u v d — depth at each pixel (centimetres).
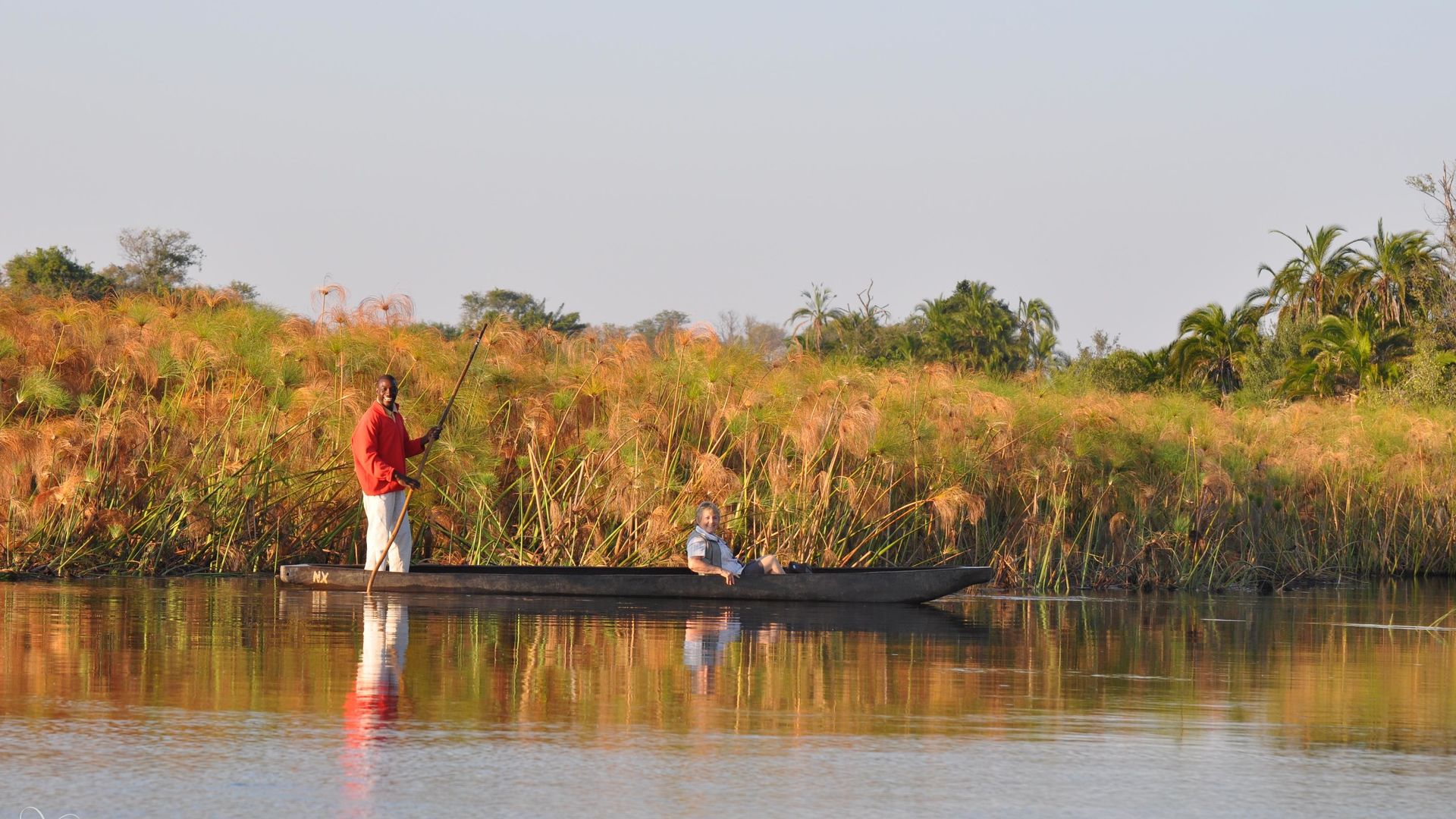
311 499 3488
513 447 3494
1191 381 10425
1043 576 3484
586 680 1645
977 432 3703
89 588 2817
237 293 3878
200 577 3172
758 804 1068
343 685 1569
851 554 3350
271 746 1234
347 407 3412
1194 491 3888
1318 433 4809
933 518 3534
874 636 2206
